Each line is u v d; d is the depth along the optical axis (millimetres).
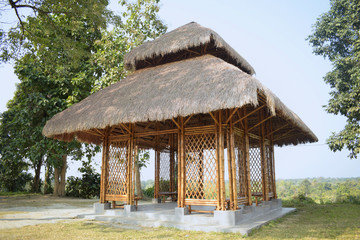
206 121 10727
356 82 14094
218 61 8281
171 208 9508
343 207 11742
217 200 6840
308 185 41969
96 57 16141
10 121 17828
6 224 7141
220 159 6949
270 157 10828
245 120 8297
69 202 13727
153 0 17234
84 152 17969
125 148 9023
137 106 7594
